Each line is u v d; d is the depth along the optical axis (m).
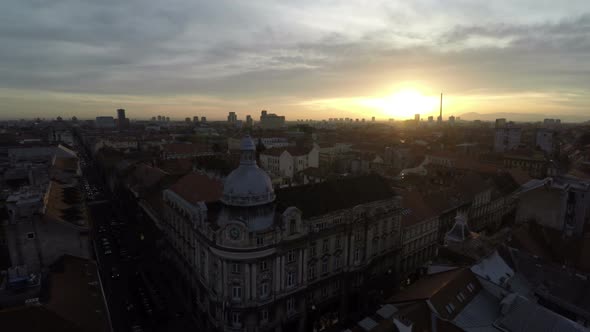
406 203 90.56
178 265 77.31
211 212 62.81
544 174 168.12
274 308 57.38
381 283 77.38
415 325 41.25
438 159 180.12
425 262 91.56
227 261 53.88
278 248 55.72
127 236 107.12
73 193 85.88
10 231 56.81
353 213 67.25
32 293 48.88
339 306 69.56
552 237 72.12
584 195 83.00
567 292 52.12
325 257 64.81
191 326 65.69
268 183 59.28
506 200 128.00
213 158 172.75
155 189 101.12
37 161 140.62
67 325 40.84
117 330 63.53
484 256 58.88
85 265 60.00
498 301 50.53
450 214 100.06
